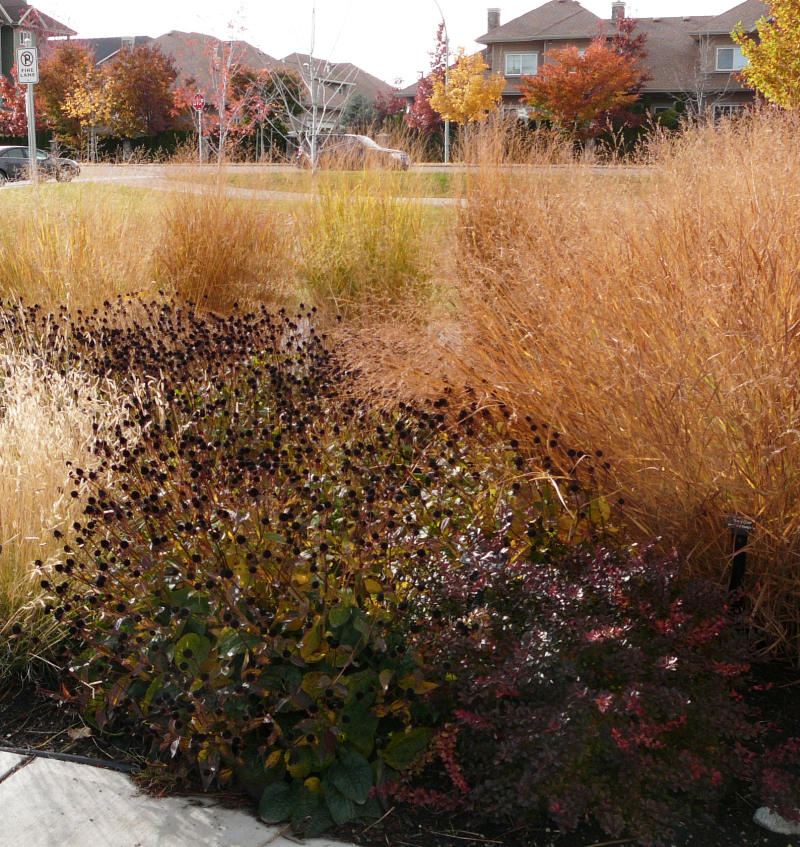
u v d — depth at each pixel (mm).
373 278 6711
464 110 29500
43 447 3475
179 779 2348
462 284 4523
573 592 2398
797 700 2605
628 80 30328
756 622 2783
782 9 16172
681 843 2115
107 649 2422
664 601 2488
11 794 2268
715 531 2803
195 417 3273
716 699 2318
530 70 45938
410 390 3639
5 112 33812
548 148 6461
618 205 4031
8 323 5430
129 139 33312
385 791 2268
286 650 2336
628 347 3008
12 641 2812
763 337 2820
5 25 43750
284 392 3820
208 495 2713
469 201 5848
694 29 43219
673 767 2223
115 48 54094
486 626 2373
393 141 8133
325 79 19625
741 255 3043
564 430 3125
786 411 2652
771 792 2164
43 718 2611
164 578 2504
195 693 2295
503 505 2773
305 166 7996
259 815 2221
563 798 2133
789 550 2656
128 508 2777
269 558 2383
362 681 2312
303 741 2236
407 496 2830
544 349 3373
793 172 3547
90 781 2328
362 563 2467
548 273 3672
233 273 6961
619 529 2898
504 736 2268
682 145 4695
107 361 4418
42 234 6648
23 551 2963
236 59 22531
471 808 2199
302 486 2740
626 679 2330
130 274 6668
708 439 2791
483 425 3352
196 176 7477
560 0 47000
